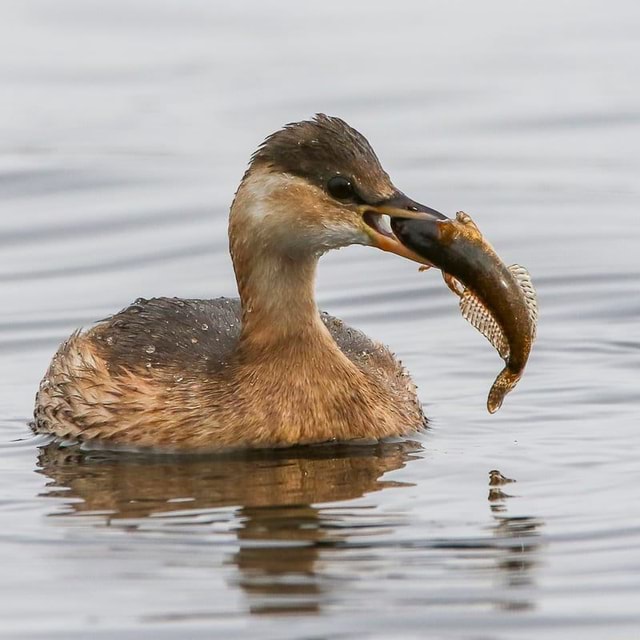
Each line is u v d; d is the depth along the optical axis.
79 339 15.77
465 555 11.62
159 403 14.59
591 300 19.66
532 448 14.36
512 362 13.50
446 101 29.12
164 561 11.62
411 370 17.42
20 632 10.53
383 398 14.91
